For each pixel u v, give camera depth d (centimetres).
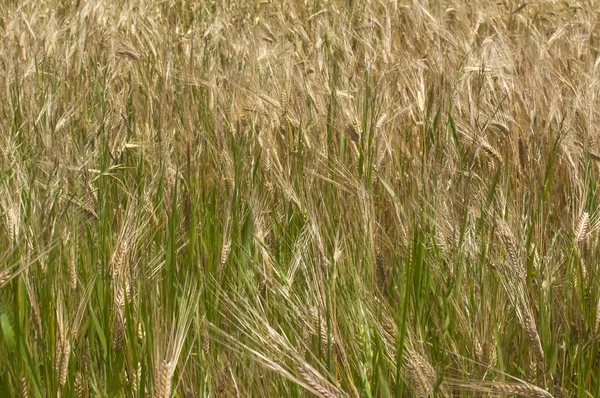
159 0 1054
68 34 852
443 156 498
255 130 514
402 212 407
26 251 332
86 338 316
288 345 288
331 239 385
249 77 633
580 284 352
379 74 682
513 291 328
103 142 493
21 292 311
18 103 576
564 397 287
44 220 350
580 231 368
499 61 655
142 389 276
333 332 291
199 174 466
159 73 671
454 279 349
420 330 312
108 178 448
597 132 486
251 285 333
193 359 306
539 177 463
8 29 816
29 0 1028
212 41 802
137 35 835
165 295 335
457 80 588
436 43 768
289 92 546
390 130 519
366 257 356
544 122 523
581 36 834
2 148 471
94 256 353
